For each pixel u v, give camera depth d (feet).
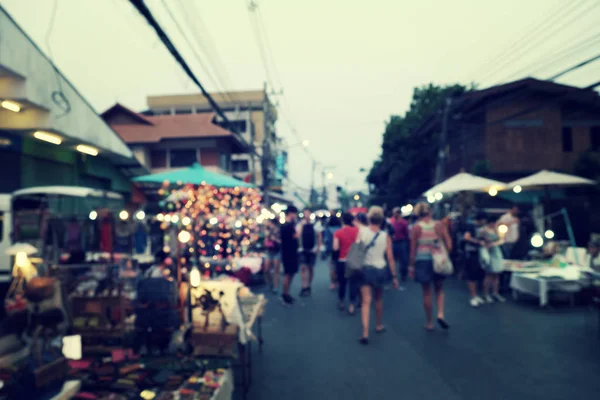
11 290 14.44
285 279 30.73
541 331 22.44
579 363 17.54
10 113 30.25
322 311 28.40
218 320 15.20
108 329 16.03
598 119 71.77
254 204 46.70
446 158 90.07
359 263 21.40
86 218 33.65
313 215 61.67
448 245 22.86
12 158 38.45
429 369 17.12
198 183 29.09
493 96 71.56
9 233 30.63
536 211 53.93
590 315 25.88
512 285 31.42
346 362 18.21
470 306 28.96
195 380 13.28
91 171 51.65
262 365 18.08
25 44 26.68
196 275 15.10
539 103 71.56
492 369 17.01
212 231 32.89
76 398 12.07
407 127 100.58
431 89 99.30
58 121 32.19
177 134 95.09
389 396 14.65
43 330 11.56
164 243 34.27
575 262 32.94
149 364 14.66
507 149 71.97
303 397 14.73
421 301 30.76
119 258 26.14
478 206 63.52
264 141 77.36
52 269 19.90
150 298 15.81
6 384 9.52
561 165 71.10
